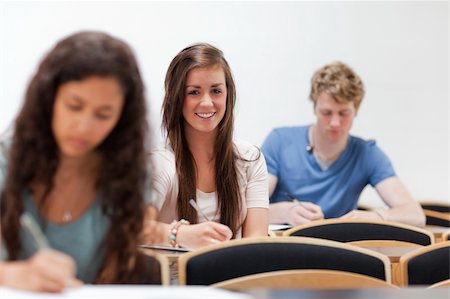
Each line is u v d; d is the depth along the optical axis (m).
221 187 2.72
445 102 4.95
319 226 2.74
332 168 3.91
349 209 3.95
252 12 4.72
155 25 4.62
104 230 1.72
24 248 1.61
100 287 1.45
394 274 2.22
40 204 1.65
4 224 1.58
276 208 3.63
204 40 4.68
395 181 3.91
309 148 3.95
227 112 2.72
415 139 4.93
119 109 1.52
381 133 4.88
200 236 2.43
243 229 2.79
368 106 4.86
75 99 1.43
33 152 1.56
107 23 4.57
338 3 4.80
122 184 1.67
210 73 2.67
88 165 1.67
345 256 1.98
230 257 1.92
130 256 1.73
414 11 4.88
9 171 1.57
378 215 3.68
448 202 4.95
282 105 4.76
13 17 4.43
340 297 1.46
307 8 4.77
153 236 1.91
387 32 4.86
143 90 1.62
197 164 2.72
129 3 4.59
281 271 1.87
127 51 1.54
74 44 1.48
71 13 4.52
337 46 4.82
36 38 4.47
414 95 4.91
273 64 4.75
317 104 3.86
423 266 2.07
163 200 2.63
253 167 2.79
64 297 1.34
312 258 1.97
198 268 1.88
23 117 1.55
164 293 1.41
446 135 4.95
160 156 2.68
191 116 2.67
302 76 4.78
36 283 1.36
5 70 4.42
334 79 3.77
